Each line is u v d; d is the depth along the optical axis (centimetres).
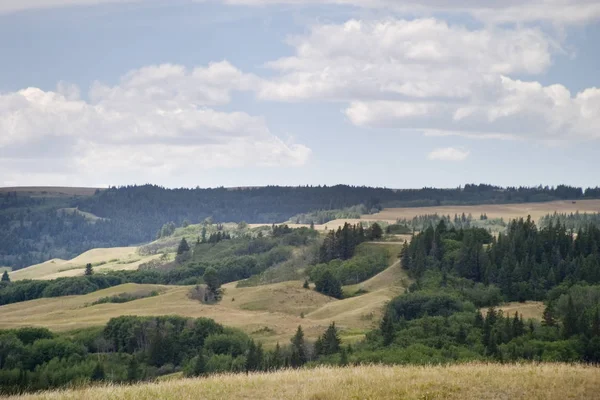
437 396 2588
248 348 10775
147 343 12019
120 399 2606
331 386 2708
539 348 8975
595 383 2781
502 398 2588
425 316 12256
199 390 2753
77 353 11056
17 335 12394
